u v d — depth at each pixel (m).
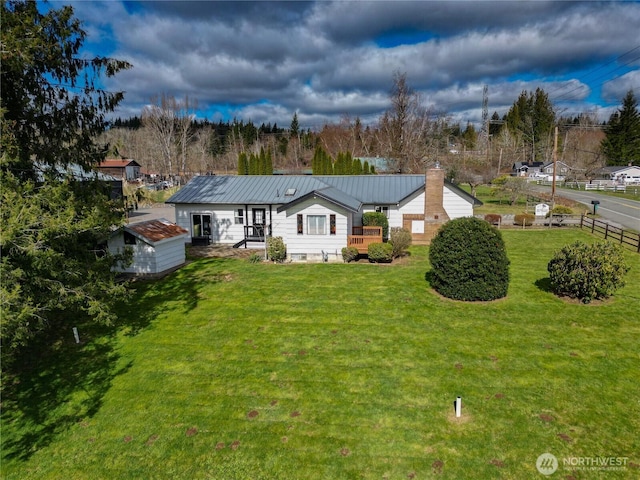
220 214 25.58
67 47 11.55
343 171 41.00
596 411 8.51
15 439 8.55
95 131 12.97
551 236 26.09
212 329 12.95
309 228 21.05
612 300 14.04
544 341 11.42
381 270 18.66
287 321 13.36
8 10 9.70
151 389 9.98
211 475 7.37
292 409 9.00
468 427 8.21
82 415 9.18
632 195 48.09
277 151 98.88
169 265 19.42
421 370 10.26
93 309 10.91
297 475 7.26
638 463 7.16
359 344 11.70
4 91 10.40
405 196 25.61
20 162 10.43
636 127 75.88
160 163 70.88
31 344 12.28
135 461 7.79
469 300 14.44
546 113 95.56
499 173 70.38
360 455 7.63
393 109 49.44
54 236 9.87
